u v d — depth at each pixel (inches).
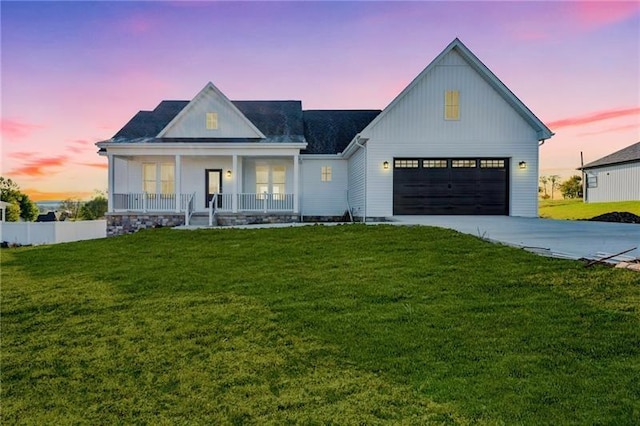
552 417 111.0
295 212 676.7
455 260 281.1
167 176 749.9
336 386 135.3
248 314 207.2
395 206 636.1
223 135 717.9
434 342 162.2
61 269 342.3
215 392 137.2
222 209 696.4
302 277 270.5
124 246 432.5
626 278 213.5
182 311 218.4
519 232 410.6
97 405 134.6
